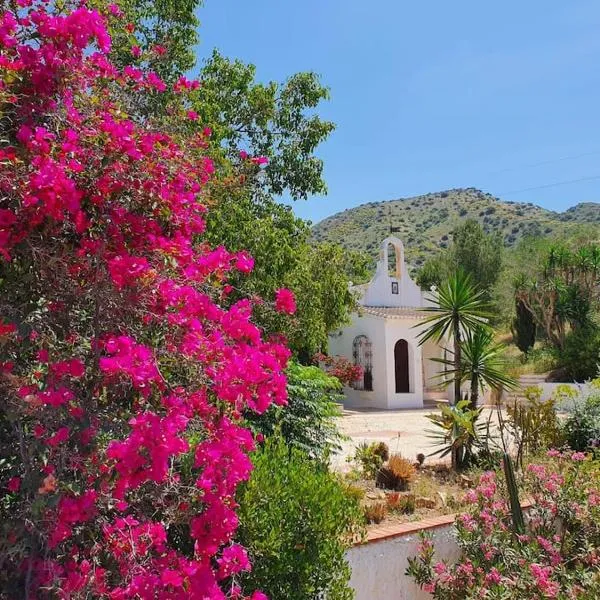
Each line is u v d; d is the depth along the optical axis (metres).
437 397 26.50
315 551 3.60
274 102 11.54
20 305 2.65
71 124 2.85
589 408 10.57
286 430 6.07
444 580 4.59
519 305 32.34
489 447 8.98
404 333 23.72
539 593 4.18
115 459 2.48
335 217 107.94
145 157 3.00
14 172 2.52
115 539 2.64
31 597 2.44
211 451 2.66
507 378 9.85
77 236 2.77
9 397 2.46
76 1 3.20
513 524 5.03
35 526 2.40
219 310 3.01
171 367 2.83
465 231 44.47
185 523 3.01
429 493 7.00
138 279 2.74
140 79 4.00
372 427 16.47
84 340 2.80
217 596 2.56
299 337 10.35
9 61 2.83
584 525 5.16
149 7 9.07
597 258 29.06
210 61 11.38
